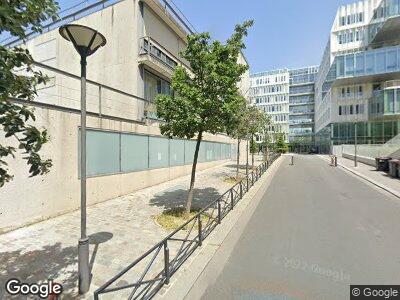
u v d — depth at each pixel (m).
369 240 5.59
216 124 6.92
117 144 9.69
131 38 13.97
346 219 7.16
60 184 7.28
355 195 10.65
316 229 6.33
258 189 12.09
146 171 11.58
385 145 23.52
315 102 71.25
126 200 9.20
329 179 15.71
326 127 51.69
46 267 4.39
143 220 6.96
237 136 15.02
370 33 42.38
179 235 5.91
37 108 6.66
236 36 7.02
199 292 3.75
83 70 3.65
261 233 6.11
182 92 6.70
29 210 6.43
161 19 16.17
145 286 3.85
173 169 14.23
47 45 16.84
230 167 21.78
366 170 19.95
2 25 2.40
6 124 2.62
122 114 13.95
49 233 5.91
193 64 7.09
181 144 15.31
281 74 77.81
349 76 39.69
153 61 14.06
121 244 5.37
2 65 2.42
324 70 54.38
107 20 14.84
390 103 36.03
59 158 7.25
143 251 5.06
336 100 44.91
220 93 6.79
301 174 18.33
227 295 3.66
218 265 4.55
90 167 8.40
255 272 4.29
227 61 6.92
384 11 37.22
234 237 5.87
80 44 3.56
